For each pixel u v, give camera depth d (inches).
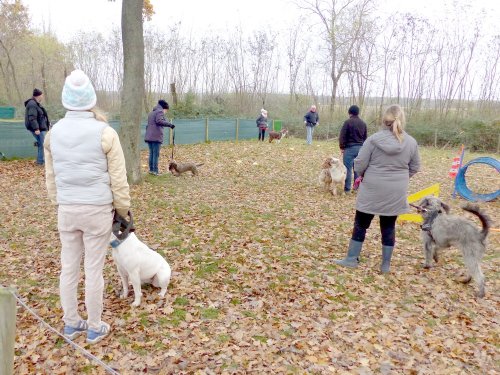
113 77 1219.9
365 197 190.9
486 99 977.5
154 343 135.5
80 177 116.3
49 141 118.3
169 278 165.8
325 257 215.8
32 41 1259.2
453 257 221.0
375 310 163.2
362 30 1125.7
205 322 149.5
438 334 148.0
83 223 119.6
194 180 402.0
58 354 128.6
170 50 1124.5
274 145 730.2
